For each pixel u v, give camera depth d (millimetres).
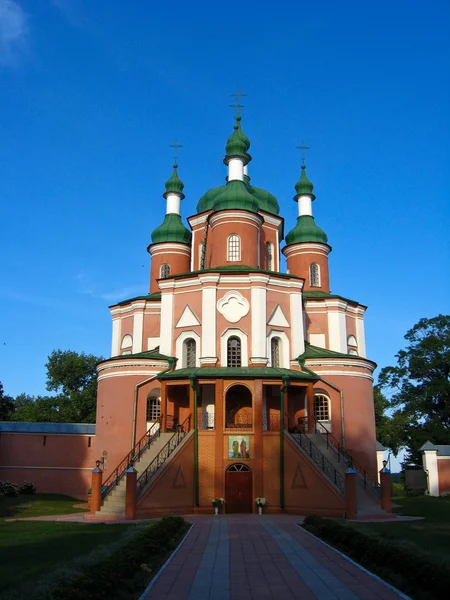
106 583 12297
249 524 26453
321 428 38969
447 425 61875
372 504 31547
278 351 39562
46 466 48969
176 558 17359
